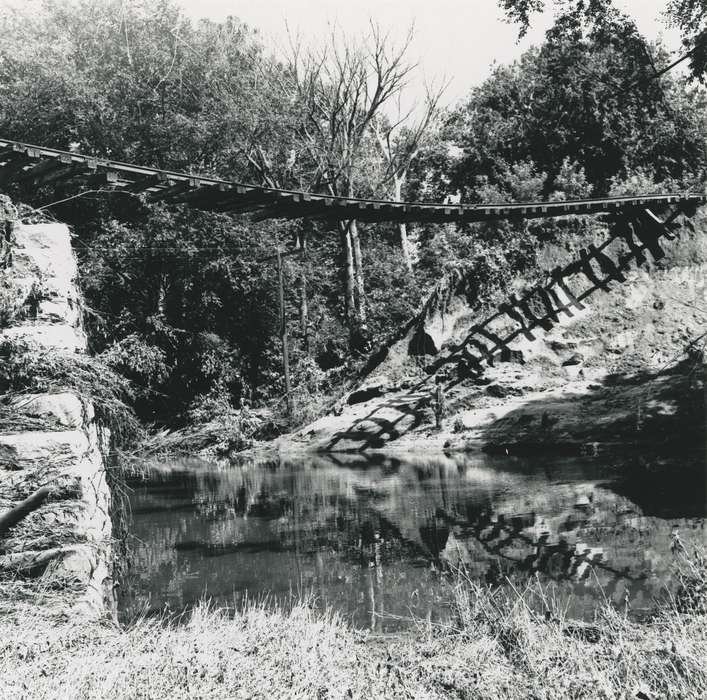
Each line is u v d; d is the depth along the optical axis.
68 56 35.00
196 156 35.41
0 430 6.56
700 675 3.88
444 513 11.10
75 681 3.87
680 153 39.41
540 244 27.41
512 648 4.66
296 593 7.14
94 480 6.77
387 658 4.62
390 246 50.25
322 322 39.03
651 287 26.09
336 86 43.56
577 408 20.66
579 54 33.41
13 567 5.86
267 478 17.09
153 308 31.20
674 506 10.18
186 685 3.93
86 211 31.88
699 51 27.48
